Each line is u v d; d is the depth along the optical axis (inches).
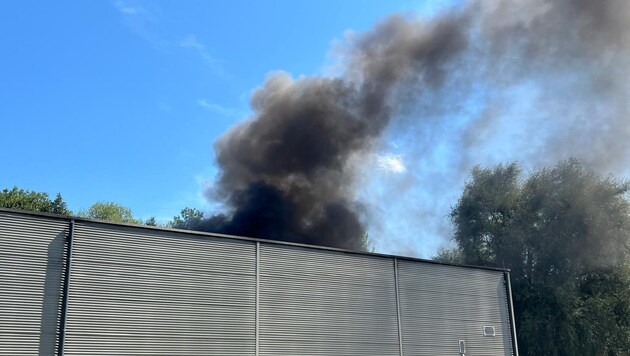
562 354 1336.1
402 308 903.7
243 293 733.9
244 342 716.0
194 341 674.8
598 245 1398.9
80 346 593.0
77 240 620.1
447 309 961.5
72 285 604.1
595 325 1321.4
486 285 1036.5
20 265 577.3
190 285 690.8
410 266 939.3
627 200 1440.7
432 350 917.2
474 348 974.4
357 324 840.9
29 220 594.6
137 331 635.5
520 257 1492.4
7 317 557.3
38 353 566.6
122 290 637.3
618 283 1392.7
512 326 1042.1
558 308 1358.3
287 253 797.2
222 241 736.3
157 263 672.4
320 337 793.6
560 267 1439.5
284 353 750.5
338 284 839.7
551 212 1467.8
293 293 784.3
